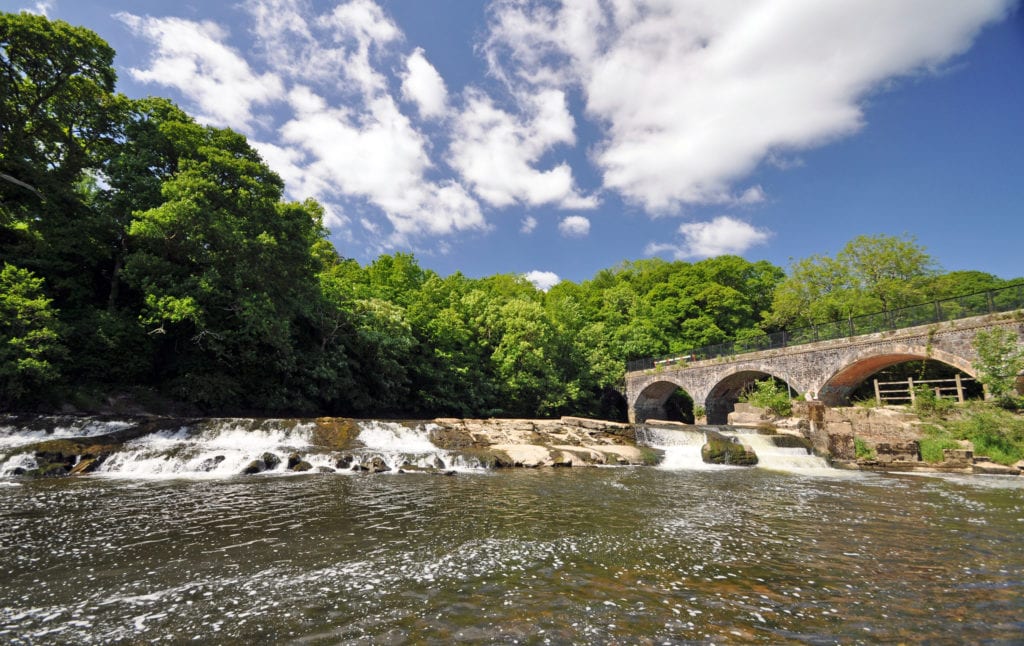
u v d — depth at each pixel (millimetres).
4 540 7020
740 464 20266
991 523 9109
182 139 23797
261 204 24953
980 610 4828
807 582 5621
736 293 57688
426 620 4414
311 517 8867
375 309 32750
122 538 7219
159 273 22641
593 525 8539
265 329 23828
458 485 13188
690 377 40688
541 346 43500
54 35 20922
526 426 23625
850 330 29047
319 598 4957
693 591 5277
